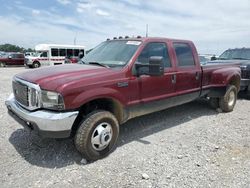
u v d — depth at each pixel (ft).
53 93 11.44
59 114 11.41
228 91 22.08
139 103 14.80
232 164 12.60
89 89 12.22
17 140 15.06
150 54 15.67
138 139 15.76
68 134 11.78
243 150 14.33
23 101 12.80
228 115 21.90
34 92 11.94
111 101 13.69
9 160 12.62
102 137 12.76
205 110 23.34
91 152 12.47
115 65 14.53
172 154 13.65
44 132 11.48
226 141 15.66
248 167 12.30
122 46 15.92
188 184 10.78
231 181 11.04
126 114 14.33
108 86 13.00
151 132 17.08
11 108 13.74
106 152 13.17
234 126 18.74
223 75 21.56
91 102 13.30
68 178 11.14
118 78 13.52
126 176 11.35
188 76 18.33
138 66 14.48
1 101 25.39
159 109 16.61
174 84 17.12
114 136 13.48
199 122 19.62
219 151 14.15
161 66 13.62
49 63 95.14
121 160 12.91
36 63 95.50
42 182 10.78
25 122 12.42
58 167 12.09
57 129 11.39
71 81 11.81
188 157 13.30
